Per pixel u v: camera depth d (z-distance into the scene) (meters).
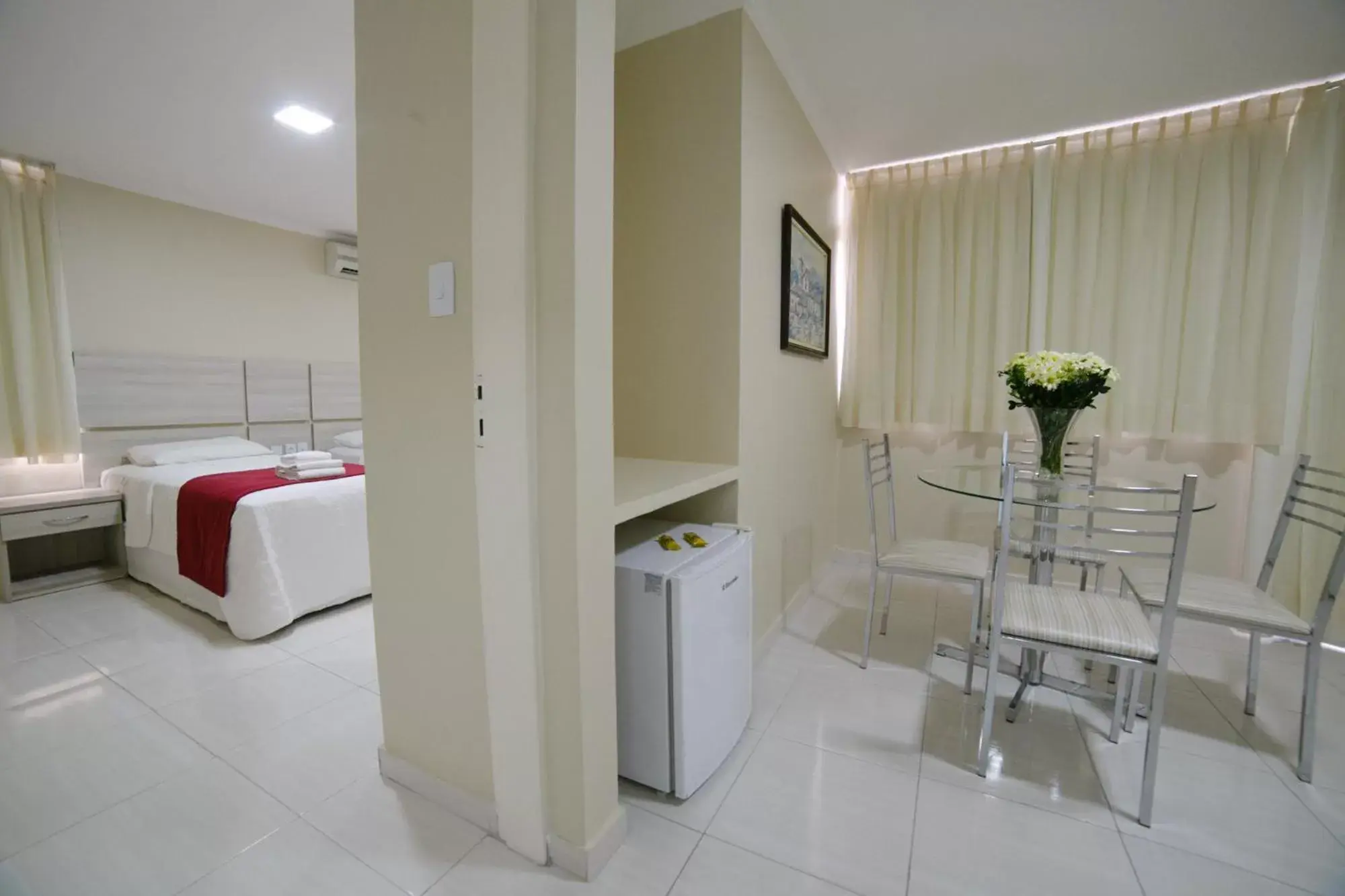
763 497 2.19
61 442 2.96
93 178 3.05
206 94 2.28
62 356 2.95
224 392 3.58
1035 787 1.49
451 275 1.22
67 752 1.64
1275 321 2.32
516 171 1.08
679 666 1.36
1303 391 2.33
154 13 1.80
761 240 2.04
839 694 1.96
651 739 1.43
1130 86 2.25
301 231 3.98
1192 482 1.25
